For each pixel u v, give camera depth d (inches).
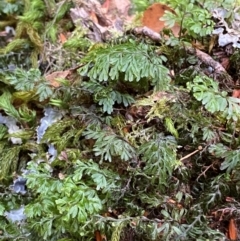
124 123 7.5
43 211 6.9
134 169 7.0
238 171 6.7
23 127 8.5
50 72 8.9
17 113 8.4
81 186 6.7
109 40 8.6
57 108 8.2
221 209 6.8
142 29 8.4
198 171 7.2
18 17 9.5
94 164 7.0
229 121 7.1
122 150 7.0
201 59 7.8
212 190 6.8
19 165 8.1
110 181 6.9
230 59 7.9
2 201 7.8
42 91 8.0
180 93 7.4
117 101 7.5
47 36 9.3
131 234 6.8
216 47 8.0
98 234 7.0
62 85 8.1
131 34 8.5
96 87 7.6
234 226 6.8
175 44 7.9
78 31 9.1
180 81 7.8
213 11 8.1
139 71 7.1
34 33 9.3
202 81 7.0
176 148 7.1
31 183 7.1
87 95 7.9
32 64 9.1
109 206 7.0
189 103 7.4
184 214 6.8
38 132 8.1
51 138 7.8
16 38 9.5
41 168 7.3
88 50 8.5
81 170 6.9
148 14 8.8
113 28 9.0
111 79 7.4
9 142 8.3
